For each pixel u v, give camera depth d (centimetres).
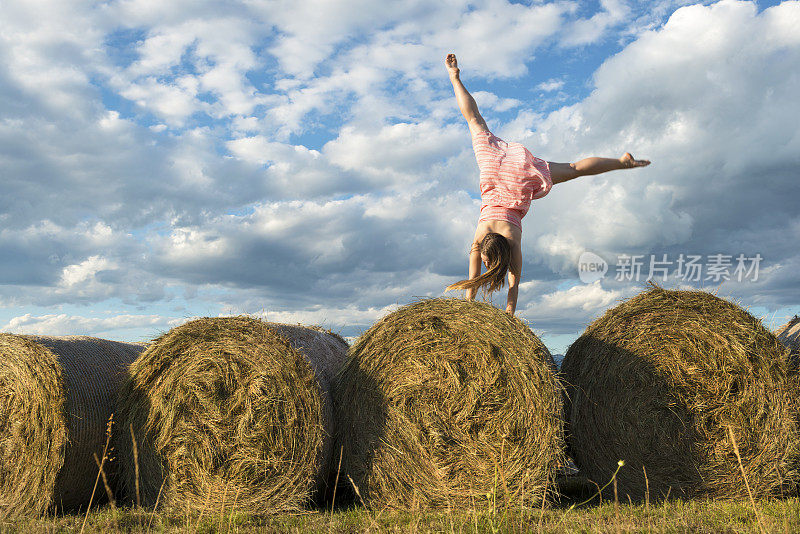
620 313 555
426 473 504
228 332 525
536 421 490
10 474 491
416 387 518
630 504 482
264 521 456
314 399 511
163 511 492
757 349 523
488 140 631
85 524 422
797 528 379
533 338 505
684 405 526
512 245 609
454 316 525
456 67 658
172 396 514
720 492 512
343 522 438
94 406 514
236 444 501
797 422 517
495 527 389
